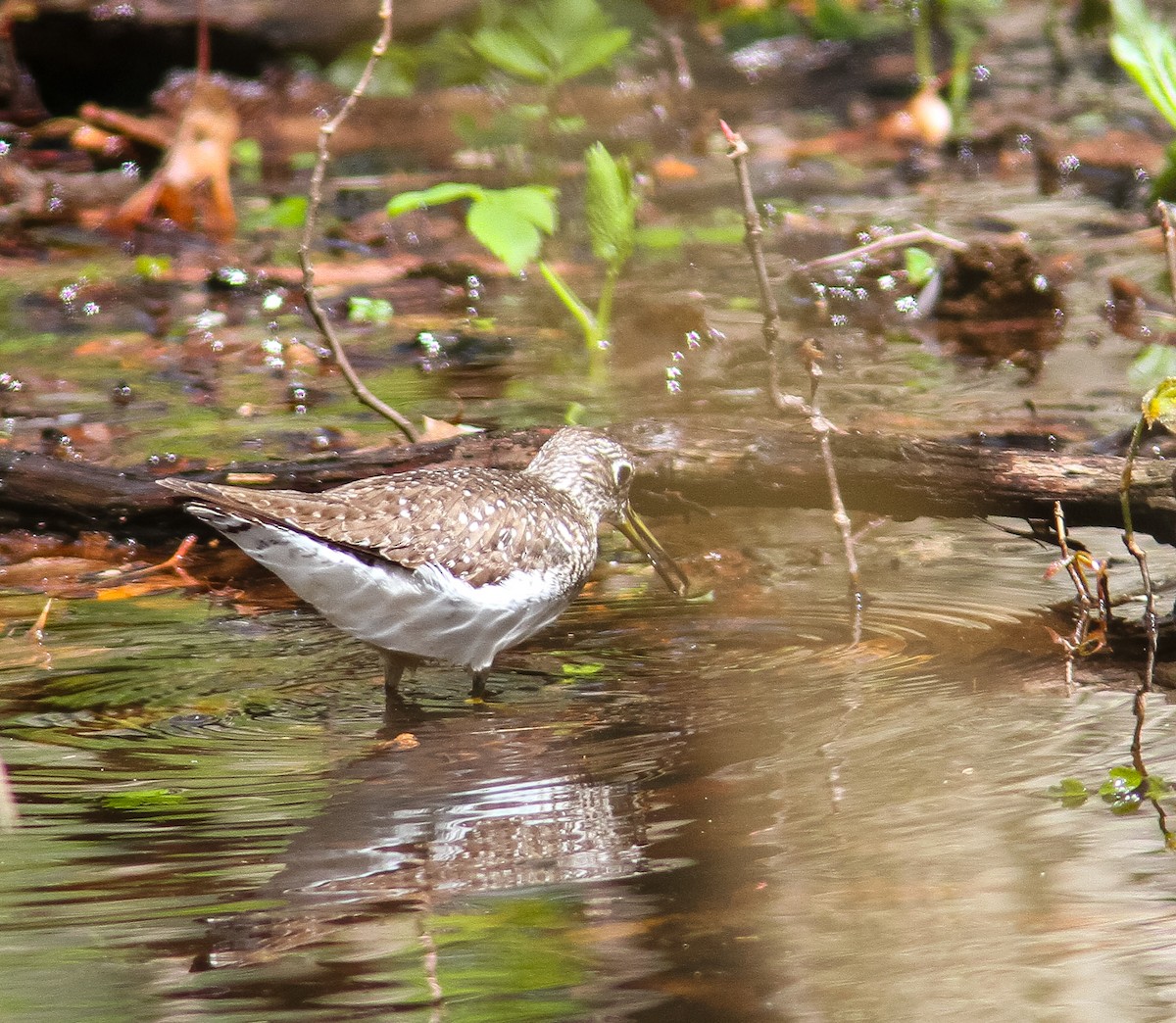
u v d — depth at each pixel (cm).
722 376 1551
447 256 1998
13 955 611
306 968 599
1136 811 717
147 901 657
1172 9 2734
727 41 2964
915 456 1075
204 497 870
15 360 1622
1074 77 2884
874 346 1667
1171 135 2466
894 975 585
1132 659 930
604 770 796
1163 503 1021
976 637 980
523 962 599
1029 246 1964
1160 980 576
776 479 1103
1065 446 1283
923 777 766
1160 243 1939
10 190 2192
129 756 833
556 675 962
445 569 921
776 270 1925
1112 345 1628
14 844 716
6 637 1021
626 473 1097
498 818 739
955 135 2530
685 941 614
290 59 2648
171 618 1062
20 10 2509
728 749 819
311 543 885
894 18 3059
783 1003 566
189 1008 571
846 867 671
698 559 1181
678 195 2272
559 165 2389
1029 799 735
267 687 948
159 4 2578
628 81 2755
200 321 1758
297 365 1612
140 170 2345
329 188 2308
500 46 2038
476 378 1561
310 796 773
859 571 1127
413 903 652
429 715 899
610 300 1622
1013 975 582
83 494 1177
